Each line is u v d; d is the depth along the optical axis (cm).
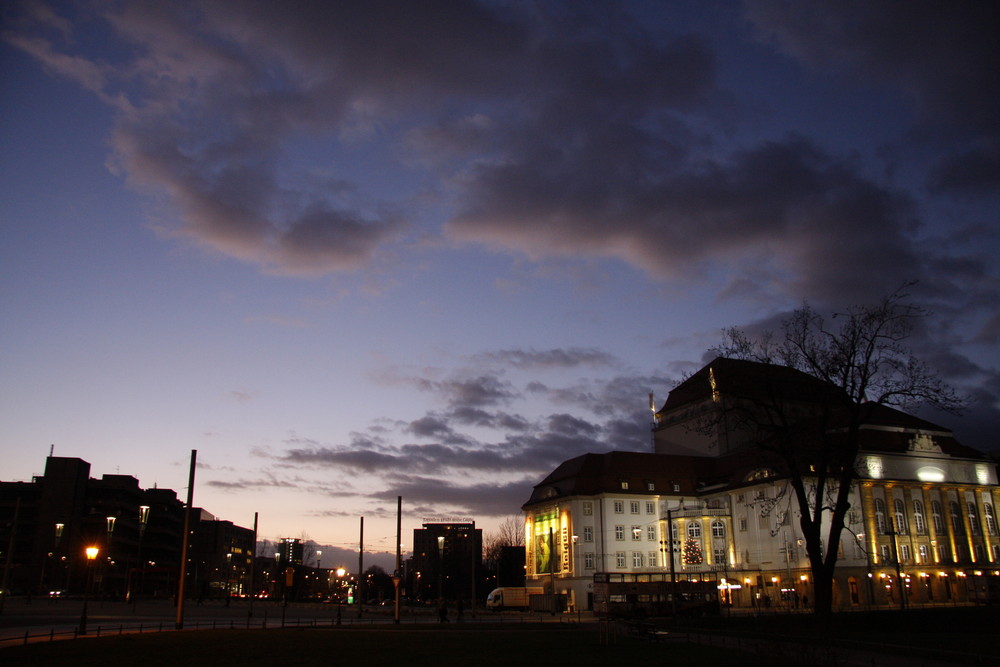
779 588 10219
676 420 13300
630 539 11475
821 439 5750
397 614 6512
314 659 3284
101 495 15450
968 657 3228
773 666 3008
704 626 6025
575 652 3675
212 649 3722
